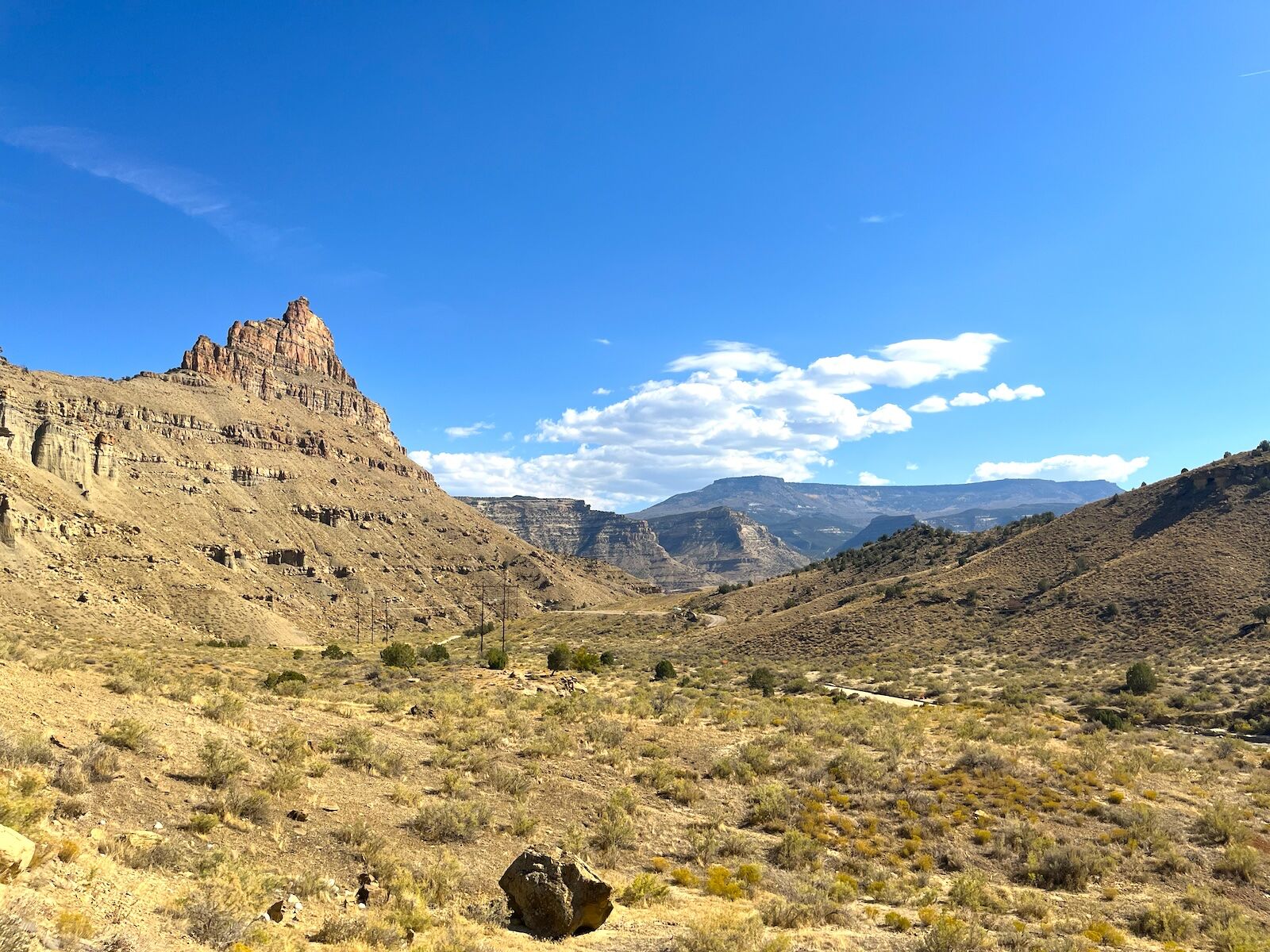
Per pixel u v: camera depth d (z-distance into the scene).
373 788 20.34
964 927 15.41
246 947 9.90
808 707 46.25
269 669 49.44
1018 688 70.69
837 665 95.75
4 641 25.06
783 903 17.09
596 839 20.34
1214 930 18.25
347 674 45.75
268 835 15.45
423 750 25.25
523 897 14.20
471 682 43.50
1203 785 32.31
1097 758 33.69
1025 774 30.84
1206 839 25.39
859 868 21.47
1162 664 77.94
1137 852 24.05
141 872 11.66
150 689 24.05
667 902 17.05
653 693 46.66
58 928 8.41
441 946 11.92
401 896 14.10
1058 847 22.88
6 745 14.41
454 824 18.42
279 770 18.45
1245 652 75.75
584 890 14.34
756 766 29.00
